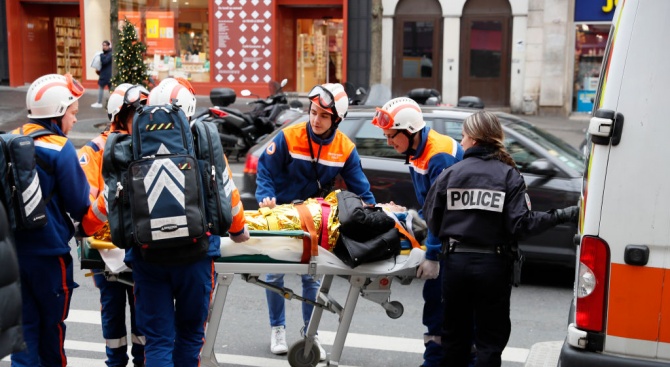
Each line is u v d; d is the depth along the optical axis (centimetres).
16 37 2488
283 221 467
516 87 2223
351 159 546
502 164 445
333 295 732
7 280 308
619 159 363
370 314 677
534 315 682
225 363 558
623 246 366
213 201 404
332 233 467
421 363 563
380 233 471
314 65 2441
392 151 782
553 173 733
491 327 453
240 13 2370
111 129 490
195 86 2427
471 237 442
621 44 361
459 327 464
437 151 493
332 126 530
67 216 437
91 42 2455
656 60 355
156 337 418
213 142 410
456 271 446
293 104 1549
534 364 548
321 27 2417
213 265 433
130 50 1767
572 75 2214
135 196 390
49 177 421
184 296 423
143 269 414
